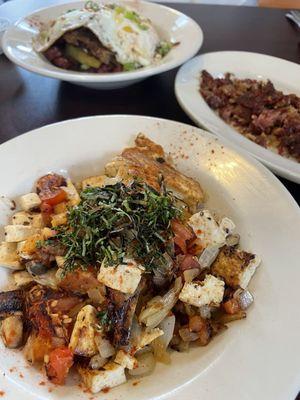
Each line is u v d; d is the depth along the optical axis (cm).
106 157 27
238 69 38
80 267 20
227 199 24
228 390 16
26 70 34
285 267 20
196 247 22
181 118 33
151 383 18
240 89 36
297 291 19
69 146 27
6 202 24
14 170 25
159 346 19
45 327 19
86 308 19
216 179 25
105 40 37
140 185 22
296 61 41
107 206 21
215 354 18
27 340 19
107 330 19
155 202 21
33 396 16
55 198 24
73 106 34
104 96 35
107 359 18
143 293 20
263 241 22
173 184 24
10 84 36
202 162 26
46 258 21
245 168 25
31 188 25
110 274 19
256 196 24
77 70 38
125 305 19
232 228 22
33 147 26
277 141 32
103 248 20
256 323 18
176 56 36
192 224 22
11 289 21
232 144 27
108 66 38
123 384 18
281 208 23
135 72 33
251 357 17
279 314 19
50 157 26
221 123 31
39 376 18
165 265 20
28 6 47
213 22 47
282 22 47
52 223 22
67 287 20
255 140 31
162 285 21
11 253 22
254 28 46
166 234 21
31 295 20
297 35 45
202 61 38
